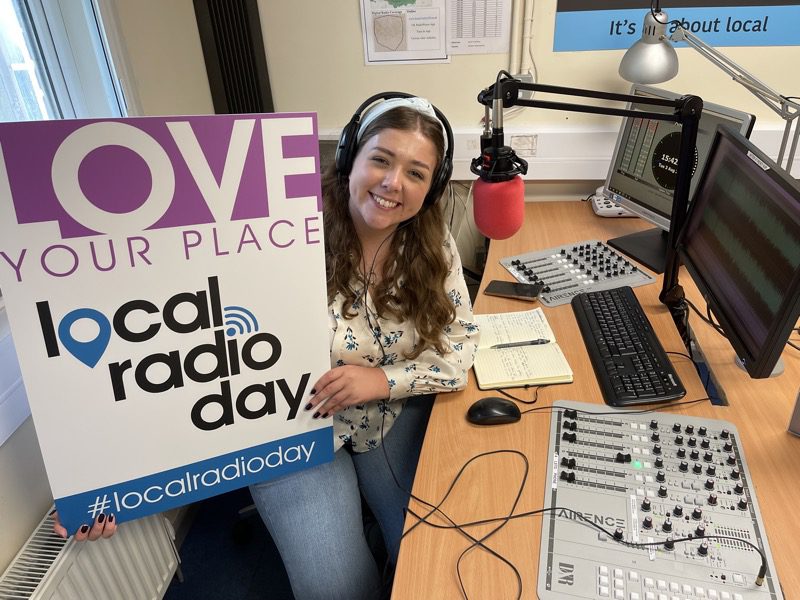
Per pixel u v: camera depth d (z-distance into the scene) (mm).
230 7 1940
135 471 989
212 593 1609
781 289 979
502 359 1299
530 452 1058
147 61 1686
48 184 779
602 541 885
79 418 917
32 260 807
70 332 863
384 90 2096
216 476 1062
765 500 935
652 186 1733
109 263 848
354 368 1221
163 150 819
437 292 1270
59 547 1062
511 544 892
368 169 1159
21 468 1121
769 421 1096
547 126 2094
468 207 2268
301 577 1192
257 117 854
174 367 948
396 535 1352
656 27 1588
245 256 929
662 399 1144
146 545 1300
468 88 2062
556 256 1752
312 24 2004
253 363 1004
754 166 1114
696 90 1984
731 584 814
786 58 1897
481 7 1923
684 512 921
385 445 1422
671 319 1433
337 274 1247
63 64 1489
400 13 1958
